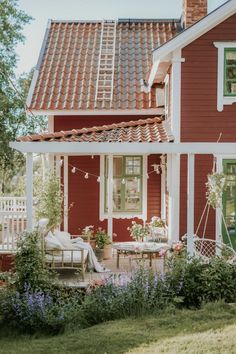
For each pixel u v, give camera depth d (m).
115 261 15.86
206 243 14.98
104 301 11.25
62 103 18.30
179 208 15.03
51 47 21.23
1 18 28.00
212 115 15.17
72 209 18.47
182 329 10.03
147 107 18.22
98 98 18.42
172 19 22.59
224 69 15.16
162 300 11.41
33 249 12.04
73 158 18.44
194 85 15.19
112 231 18.33
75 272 13.76
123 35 21.86
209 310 11.09
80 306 11.10
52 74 19.80
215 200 14.21
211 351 8.81
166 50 15.02
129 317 11.02
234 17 15.12
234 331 9.77
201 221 15.09
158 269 14.14
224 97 15.16
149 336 9.70
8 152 27.56
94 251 15.77
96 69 19.92
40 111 18.14
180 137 15.12
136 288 11.46
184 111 15.18
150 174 18.41
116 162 18.38
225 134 15.15
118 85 19.17
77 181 18.47
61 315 10.74
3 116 27.45
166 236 16.84
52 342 9.84
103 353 9.02
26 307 10.98
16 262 11.98
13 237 14.96
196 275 11.86
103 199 18.45
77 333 10.20
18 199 19.83
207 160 15.09
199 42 15.16
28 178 12.93
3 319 11.16
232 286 11.73
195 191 15.08
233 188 15.09
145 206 18.34
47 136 14.05
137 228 16.77
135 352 8.93
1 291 11.68
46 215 15.84
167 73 16.91
